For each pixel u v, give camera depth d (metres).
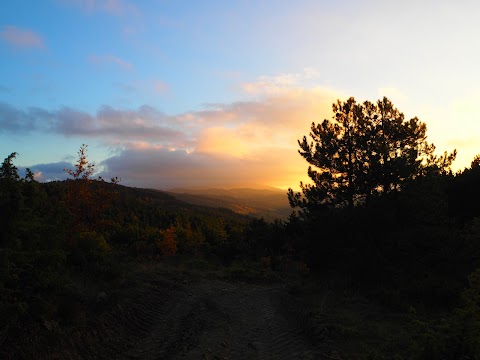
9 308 6.28
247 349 8.59
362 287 14.81
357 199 19.70
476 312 5.32
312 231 21.33
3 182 7.59
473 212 19.61
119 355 7.72
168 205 161.62
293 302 14.32
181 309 12.83
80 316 8.30
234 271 24.67
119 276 14.36
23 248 7.55
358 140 20.12
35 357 6.13
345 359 7.43
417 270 14.36
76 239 14.27
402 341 8.12
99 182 20.94
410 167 17.53
